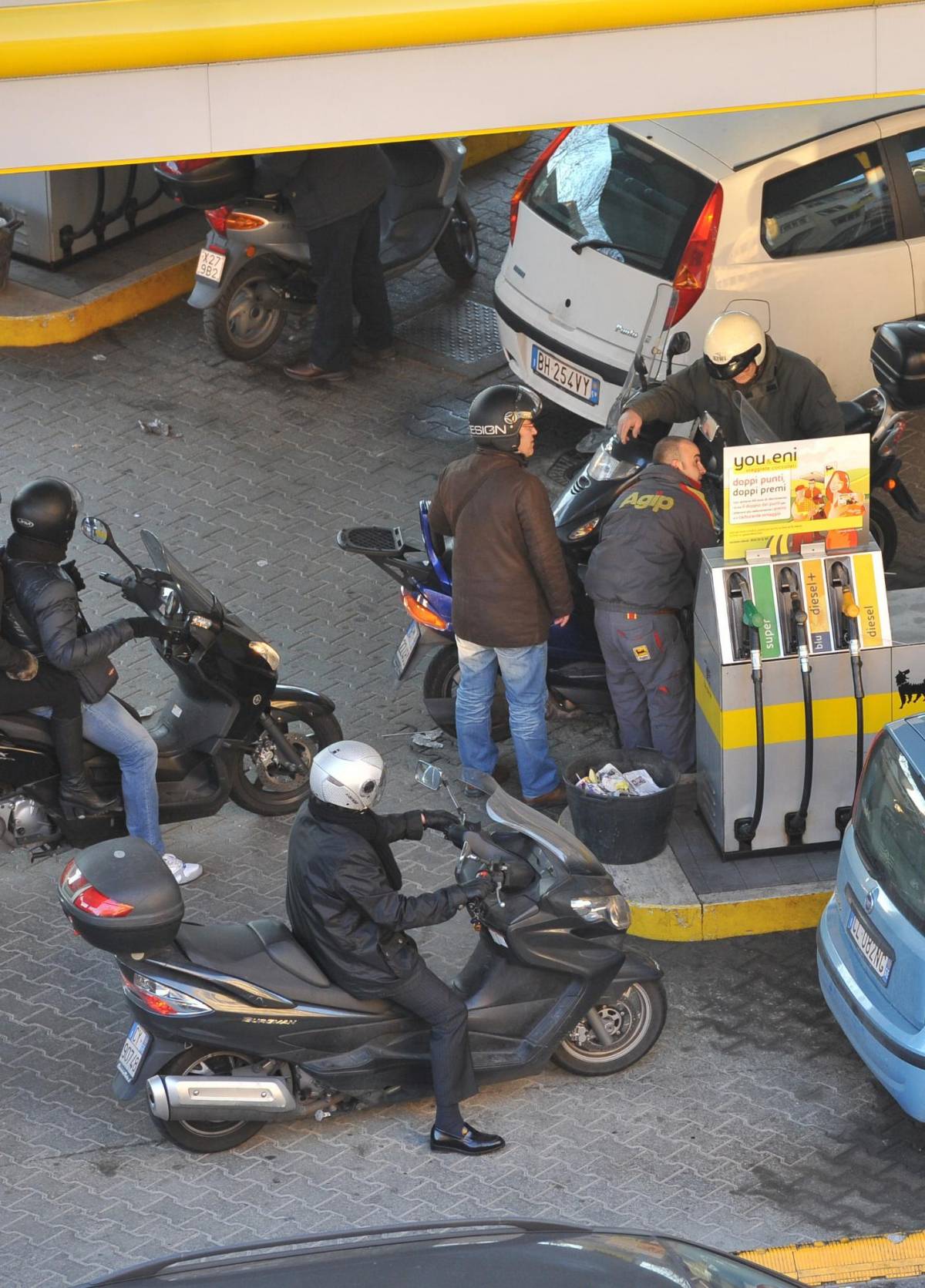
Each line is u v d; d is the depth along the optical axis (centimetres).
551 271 4094
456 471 3091
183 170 4344
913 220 4038
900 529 4069
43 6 2661
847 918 2594
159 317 5016
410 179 4869
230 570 3972
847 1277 2331
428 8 2714
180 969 2438
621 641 3077
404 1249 1614
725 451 2781
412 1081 2578
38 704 2892
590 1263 1594
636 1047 2702
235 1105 2469
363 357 4825
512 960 2591
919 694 2931
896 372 3406
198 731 3142
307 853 2473
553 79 2800
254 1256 1627
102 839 3075
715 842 3044
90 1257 2383
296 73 2739
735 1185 2498
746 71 2844
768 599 2855
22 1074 2723
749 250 3897
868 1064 2509
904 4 2836
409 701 3609
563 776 3017
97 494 4234
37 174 4916
